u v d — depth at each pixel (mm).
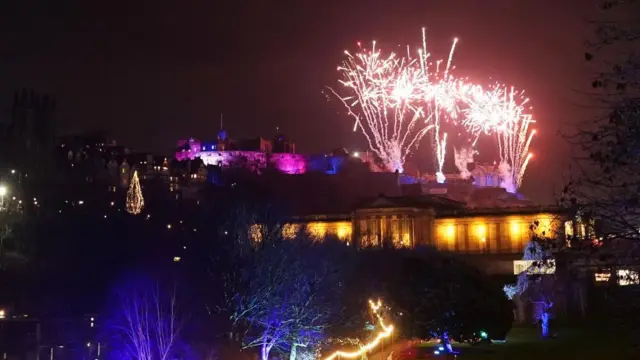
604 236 26344
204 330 82188
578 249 27375
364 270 114250
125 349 81438
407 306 102438
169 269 95438
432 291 102250
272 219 93875
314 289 83938
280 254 84438
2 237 142625
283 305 80688
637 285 28891
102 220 145375
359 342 91750
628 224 25688
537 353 99188
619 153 24484
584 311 114250
